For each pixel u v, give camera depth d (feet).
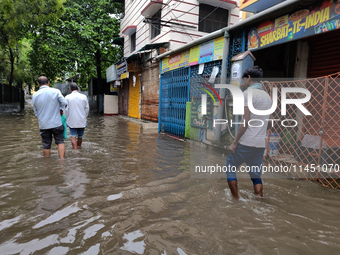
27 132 26.96
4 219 8.16
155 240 7.09
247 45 18.01
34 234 7.31
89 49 55.83
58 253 6.46
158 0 35.53
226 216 8.57
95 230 7.59
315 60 17.35
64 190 10.75
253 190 11.23
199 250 6.65
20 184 11.35
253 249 6.72
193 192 10.80
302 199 10.24
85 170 13.71
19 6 47.01
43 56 60.59
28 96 143.23
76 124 19.19
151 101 37.14
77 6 55.36
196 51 23.98
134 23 47.83
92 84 76.28
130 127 34.60
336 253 6.63
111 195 10.29
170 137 26.76
